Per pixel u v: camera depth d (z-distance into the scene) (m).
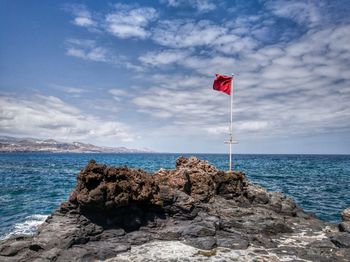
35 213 24.06
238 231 14.68
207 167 22.17
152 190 15.12
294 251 12.22
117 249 11.82
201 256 11.44
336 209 26.42
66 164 105.44
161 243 12.94
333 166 101.31
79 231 12.42
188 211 15.12
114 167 14.52
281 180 51.34
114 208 13.65
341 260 11.42
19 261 10.74
